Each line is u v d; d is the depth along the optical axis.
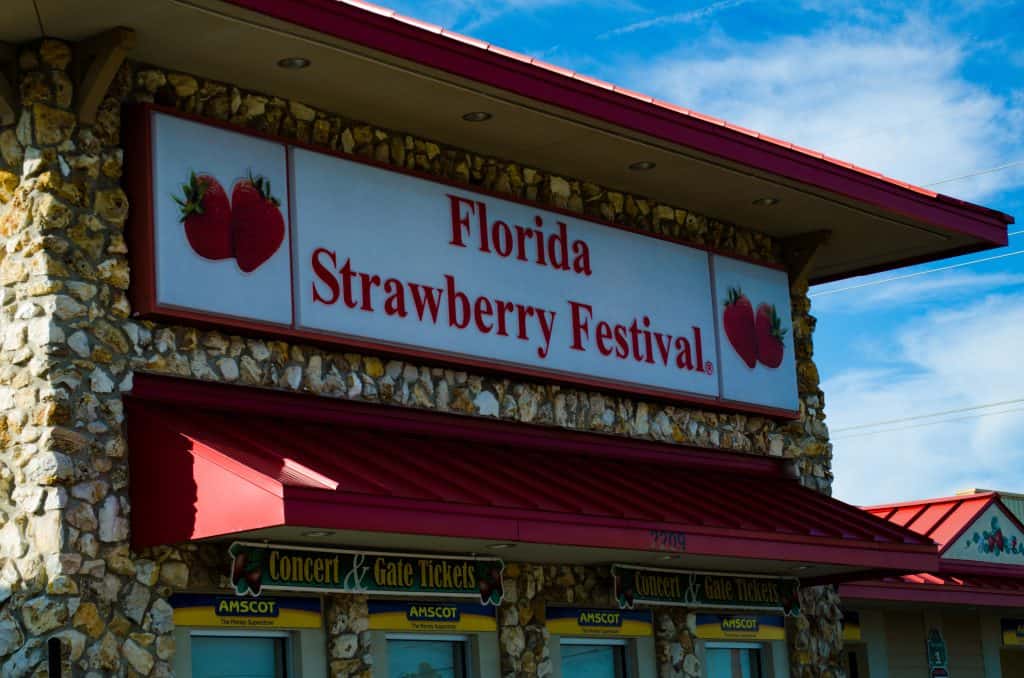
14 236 12.93
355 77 14.37
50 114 12.92
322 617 14.07
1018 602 24.66
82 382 12.73
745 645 18.73
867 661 24.28
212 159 13.86
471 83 14.60
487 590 15.20
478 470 14.55
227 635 13.48
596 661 16.86
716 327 18.80
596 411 17.23
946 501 26.42
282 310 14.17
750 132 17.23
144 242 13.26
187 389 13.54
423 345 15.32
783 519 16.86
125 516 12.76
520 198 16.72
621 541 14.44
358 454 13.62
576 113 15.48
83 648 12.26
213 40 13.36
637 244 18.00
